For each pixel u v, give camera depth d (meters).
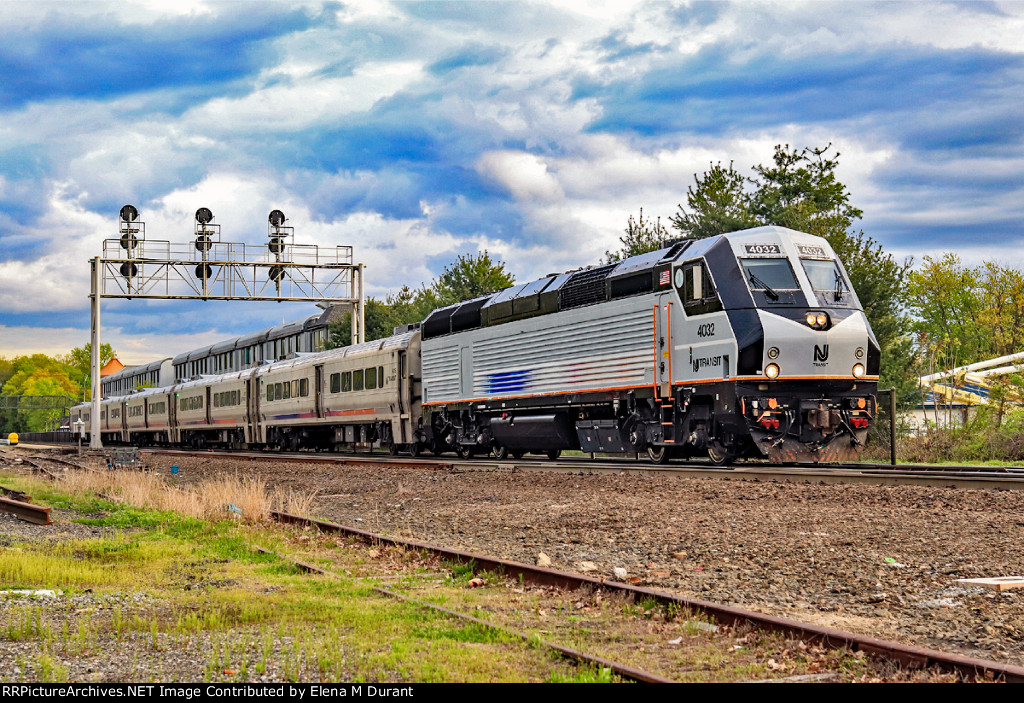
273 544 12.14
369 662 6.10
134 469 27.73
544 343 23.48
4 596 8.28
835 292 18.17
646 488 16.28
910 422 29.88
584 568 9.53
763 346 17.30
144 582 9.27
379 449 39.81
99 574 9.52
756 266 17.98
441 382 28.81
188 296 38.66
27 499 18.58
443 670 5.91
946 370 30.81
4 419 136.38
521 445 25.27
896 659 5.77
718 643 6.54
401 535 12.72
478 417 27.03
